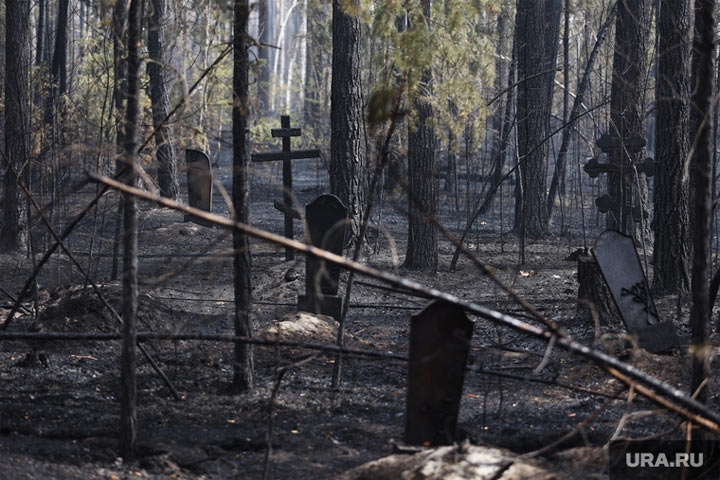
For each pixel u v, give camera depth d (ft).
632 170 50.85
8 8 49.57
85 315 30.22
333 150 53.83
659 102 41.01
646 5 53.36
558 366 26.48
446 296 13.79
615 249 31.42
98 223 58.44
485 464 14.92
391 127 22.26
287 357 28.45
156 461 17.74
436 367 16.89
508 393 25.04
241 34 22.03
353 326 35.55
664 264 41.34
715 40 16.74
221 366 27.50
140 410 22.21
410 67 24.03
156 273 47.34
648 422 21.39
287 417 21.88
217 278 47.32
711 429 14.61
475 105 28.27
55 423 20.62
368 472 15.64
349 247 52.47
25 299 36.52
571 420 21.99
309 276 34.09
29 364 26.37
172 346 29.66
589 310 34.32
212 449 18.93
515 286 46.65
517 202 71.46
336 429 20.83
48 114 50.83
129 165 17.71
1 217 51.88
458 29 25.84
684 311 37.73
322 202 33.76
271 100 160.97
